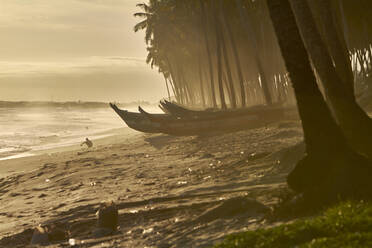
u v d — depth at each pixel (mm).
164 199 14078
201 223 10031
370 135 10867
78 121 148750
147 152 32281
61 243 10695
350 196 7906
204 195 13797
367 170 8227
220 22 58531
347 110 11344
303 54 8922
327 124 8695
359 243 5145
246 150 23984
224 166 18609
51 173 26203
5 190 23500
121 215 12695
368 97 42906
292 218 8078
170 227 10375
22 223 14438
